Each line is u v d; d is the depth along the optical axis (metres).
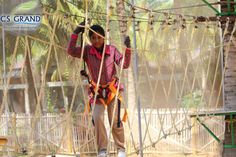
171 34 12.16
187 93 16.06
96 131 7.64
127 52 7.60
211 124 15.84
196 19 10.94
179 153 15.92
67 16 7.68
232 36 11.58
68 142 10.01
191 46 11.95
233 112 11.52
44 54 24.66
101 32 7.62
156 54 11.09
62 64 20.56
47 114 15.12
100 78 7.62
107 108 7.73
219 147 12.88
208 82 15.73
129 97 14.78
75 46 7.67
